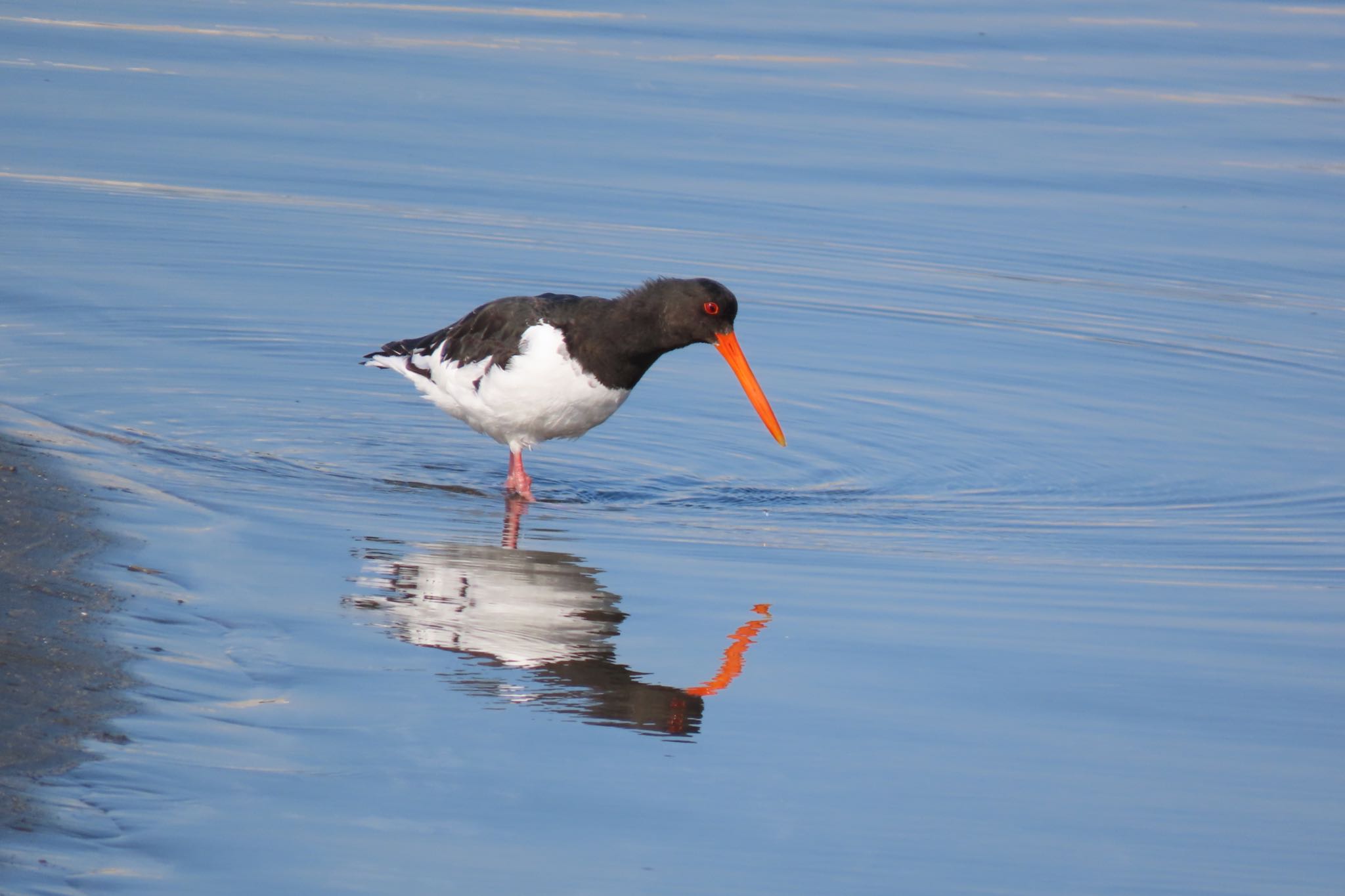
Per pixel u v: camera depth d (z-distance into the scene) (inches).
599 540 487.5
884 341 737.6
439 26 1284.4
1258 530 531.2
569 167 960.3
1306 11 1560.0
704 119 1074.7
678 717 359.3
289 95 1071.0
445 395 549.6
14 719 319.9
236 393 625.3
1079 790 335.9
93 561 417.1
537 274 789.9
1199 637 431.2
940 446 613.3
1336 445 629.0
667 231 863.1
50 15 1243.8
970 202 944.9
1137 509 551.5
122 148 943.0
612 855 296.7
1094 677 399.2
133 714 331.3
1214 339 757.9
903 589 457.7
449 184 917.2
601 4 1398.9
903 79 1208.8
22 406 577.0
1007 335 751.7
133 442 548.4
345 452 568.7
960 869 300.8
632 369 530.3
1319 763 354.3
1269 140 1103.6
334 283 766.5
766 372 693.9
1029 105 1160.8
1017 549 502.6
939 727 363.6
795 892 288.5
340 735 334.6
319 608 408.5
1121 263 859.4
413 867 286.4
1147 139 1093.8
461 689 365.4
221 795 303.6
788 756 343.6
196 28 1235.9
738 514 525.7
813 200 929.5
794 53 1266.0
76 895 264.7
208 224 831.7
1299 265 867.4
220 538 455.2
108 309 709.3
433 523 494.6
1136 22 1466.5
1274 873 306.2
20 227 807.7
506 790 318.3
